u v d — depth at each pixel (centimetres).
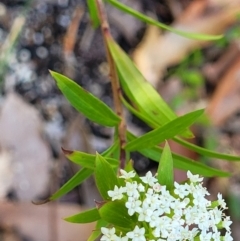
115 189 16
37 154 30
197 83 32
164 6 34
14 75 31
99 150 31
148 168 31
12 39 31
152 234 16
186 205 16
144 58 32
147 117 21
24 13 32
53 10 32
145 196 16
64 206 29
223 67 33
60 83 18
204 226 16
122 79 22
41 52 32
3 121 30
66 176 30
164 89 32
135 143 19
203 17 33
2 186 29
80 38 32
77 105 19
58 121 31
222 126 33
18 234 29
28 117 31
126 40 33
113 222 16
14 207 29
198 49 33
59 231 29
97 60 32
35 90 31
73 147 30
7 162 30
